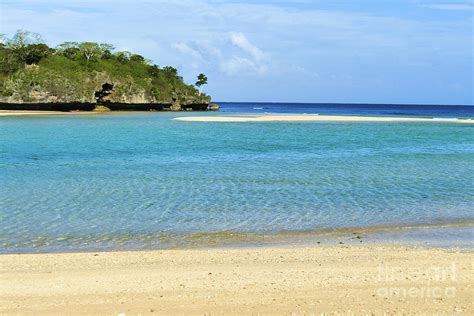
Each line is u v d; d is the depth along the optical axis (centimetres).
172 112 15650
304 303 939
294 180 2662
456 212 1925
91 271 1155
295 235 1588
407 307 924
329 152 4191
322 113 16875
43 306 917
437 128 7819
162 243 1491
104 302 939
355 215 1864
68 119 9950
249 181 2620
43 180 2630
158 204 2031
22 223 1717
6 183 2534
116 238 1544
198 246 1458
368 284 1055
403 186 2503
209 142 5016
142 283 1059
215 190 2353
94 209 1936
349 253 1337
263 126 7844
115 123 8500
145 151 4134
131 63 18162
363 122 9362
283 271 1154
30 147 4434
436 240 1526
